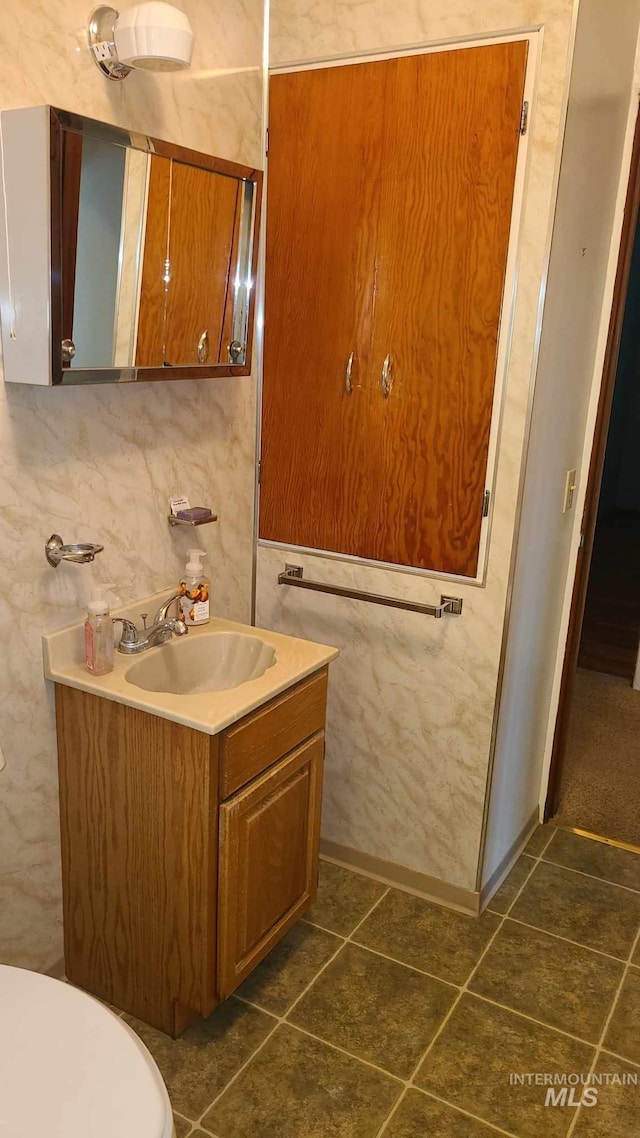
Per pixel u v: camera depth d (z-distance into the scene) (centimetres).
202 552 199
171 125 179
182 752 158
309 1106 164
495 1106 166
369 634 223
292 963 203
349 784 237
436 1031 184
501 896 232
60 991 122
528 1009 191
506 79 175
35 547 163
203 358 181
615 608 483
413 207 191
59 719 174
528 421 188
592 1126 163
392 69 187
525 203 179
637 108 217
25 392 155
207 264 176
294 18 197
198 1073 171
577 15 167
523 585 209
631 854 255
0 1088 106
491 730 210
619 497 712
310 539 226
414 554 210
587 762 309
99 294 151
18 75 144
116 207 150
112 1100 105
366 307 202
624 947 213
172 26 145
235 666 199
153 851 168
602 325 233
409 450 204
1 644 160
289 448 223
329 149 199
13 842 172
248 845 171
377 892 231
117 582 186
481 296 187
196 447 204
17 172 139
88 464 172
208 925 166
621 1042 183
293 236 208
